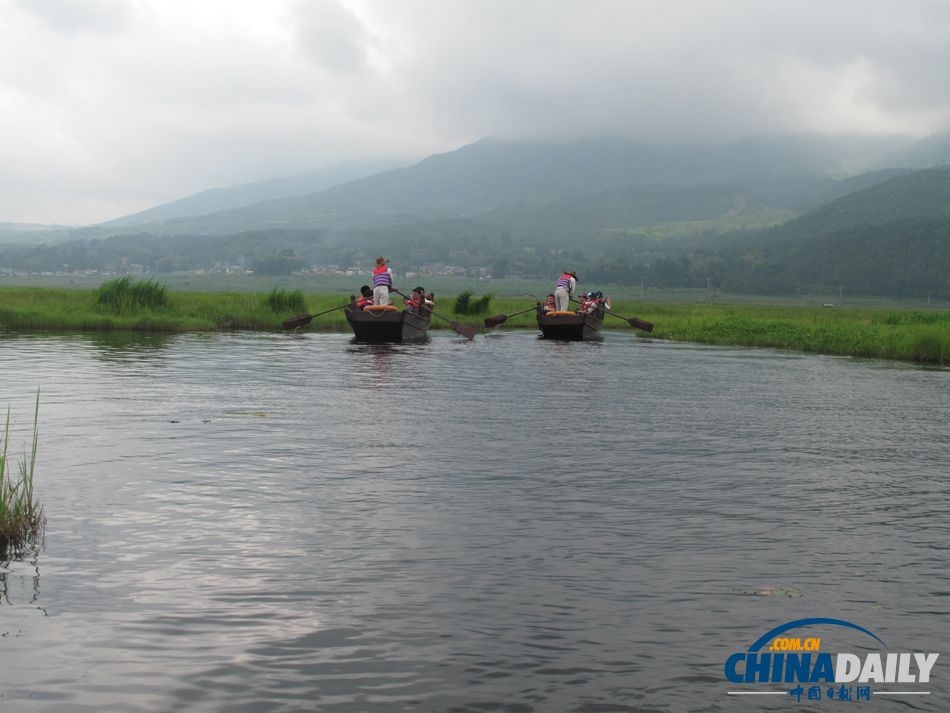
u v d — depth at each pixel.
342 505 5.28
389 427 8.37
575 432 8.29
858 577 4.11
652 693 2.92
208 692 2.88
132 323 24.67
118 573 3.98
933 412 10.25
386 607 3.62
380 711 2.78
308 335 24.70
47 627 3.37
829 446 7.79
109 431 7.77
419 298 24.47
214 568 4.07
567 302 27.14
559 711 2.79
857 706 2.87
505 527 4.85
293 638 3.31
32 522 4.66
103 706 2.79
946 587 4.00
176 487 5.66
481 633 3.38
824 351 22.50
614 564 4.23
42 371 12.94
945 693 2.97
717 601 3.76
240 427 8.15
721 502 5.55
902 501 5.68
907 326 27.94
